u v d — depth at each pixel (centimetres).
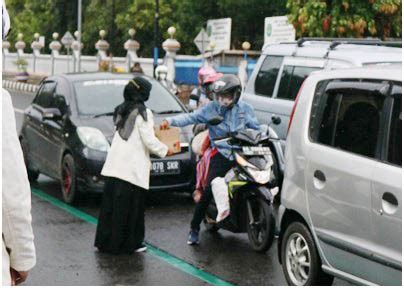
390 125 655
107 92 1352
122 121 959
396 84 664
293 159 777
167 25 5053
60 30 6438
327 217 713
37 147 1427
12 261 401
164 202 1307
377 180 648
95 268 905
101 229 973
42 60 6066
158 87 1388
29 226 397
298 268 771
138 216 973
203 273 885
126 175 955
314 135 753
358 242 671
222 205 964
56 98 1382
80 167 1241
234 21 4538
